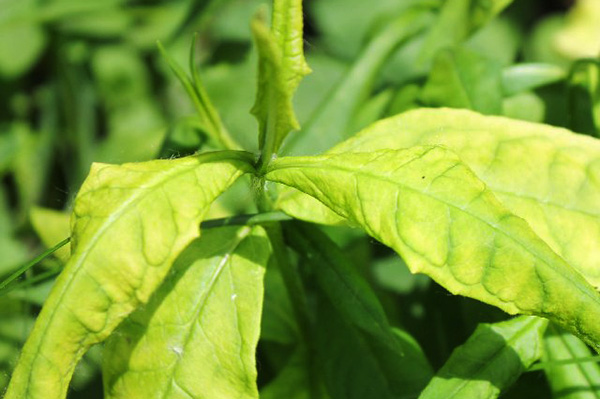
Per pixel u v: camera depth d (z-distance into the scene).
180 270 0.49
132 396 0.49
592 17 0.86
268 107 0.46
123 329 0.49
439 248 0.45
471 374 0.48
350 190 0.46
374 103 0.62
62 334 0.45
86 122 0.90
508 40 0.91
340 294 0.51
